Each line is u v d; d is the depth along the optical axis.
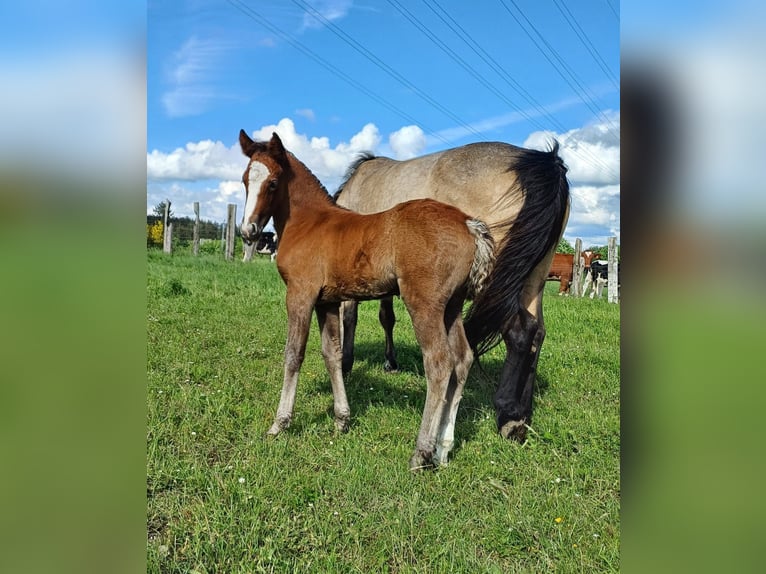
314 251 4.05
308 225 4.23
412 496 3.22
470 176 4.67
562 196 4.26
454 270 3.56
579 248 16.55
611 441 4.10
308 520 2.92
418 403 4.91
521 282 4.14
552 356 6.89
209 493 3.06
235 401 4.63
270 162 4.29
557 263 17.50
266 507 2.99
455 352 3.83
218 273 12.93
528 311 4.43
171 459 3.39
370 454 3.75
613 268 14.28
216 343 6.41
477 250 3.64
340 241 3.93
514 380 4.25
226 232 18.28
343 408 4.22
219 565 2.55
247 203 4.30
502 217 4.45
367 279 3.82
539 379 5.82
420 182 5.02
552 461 3.83
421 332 3.56
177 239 21.06
